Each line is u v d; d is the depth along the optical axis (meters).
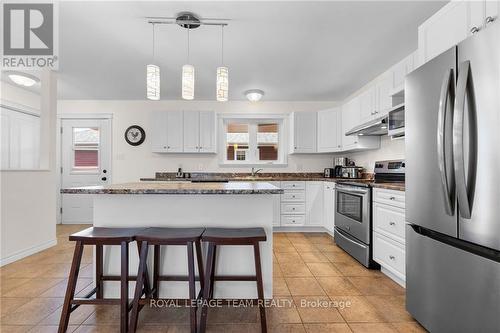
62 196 4.62
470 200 1.19
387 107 2.86
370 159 3.88
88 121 4.66
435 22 1.71
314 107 4.75
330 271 2.51
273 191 1.66
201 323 1.49
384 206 2.35
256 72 3.32
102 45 2.59
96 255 1.82
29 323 1.64
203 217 1.90
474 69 1.16
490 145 1.10
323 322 1.67
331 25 2.25
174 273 1.91
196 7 2.00
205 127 4.43
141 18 2.14
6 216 2.65
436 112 1.40
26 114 4.20
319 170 4.77
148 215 1.90
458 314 1.28
